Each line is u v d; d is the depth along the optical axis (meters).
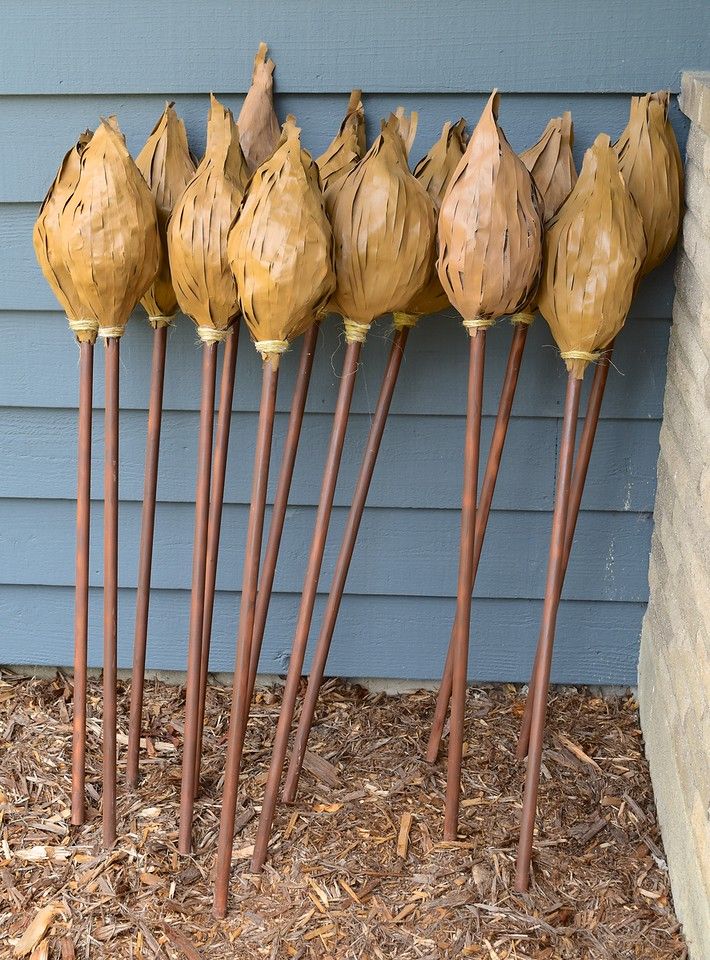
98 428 1.98
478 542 1.86
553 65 1.71
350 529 1.81
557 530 1.61
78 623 1.74
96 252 1.52
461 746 1.70
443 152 1.69
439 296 1.70
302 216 1.45
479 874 1.69
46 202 1.55
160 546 2.05
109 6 1.71
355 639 2.11
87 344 1.63
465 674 1.66
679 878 1.61
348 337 1.61
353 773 1.93
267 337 1.50
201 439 1.64
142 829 1.78
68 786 1.89
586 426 1.79
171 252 1.55
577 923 1.60
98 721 2.07
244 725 1.61
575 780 1.91
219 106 1.57
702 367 1.56
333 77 1.73
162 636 2.12
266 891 1.66
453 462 1.96
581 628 2.07
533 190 1.51
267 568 1.78
